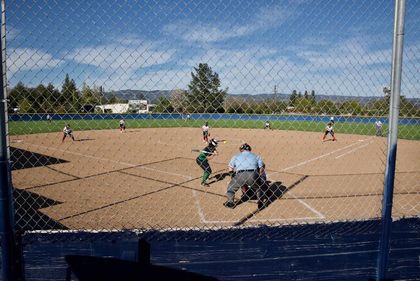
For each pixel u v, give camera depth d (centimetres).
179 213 629
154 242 277
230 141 2116
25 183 870
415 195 733
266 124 2803
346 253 297
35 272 268
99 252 273
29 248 267
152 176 980
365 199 718
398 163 1229
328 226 303
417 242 306
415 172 1033
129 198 729
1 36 242
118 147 1750
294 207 665
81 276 272
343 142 2016
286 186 847
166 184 873
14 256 258
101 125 2980
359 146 1800
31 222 562
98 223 567
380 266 297
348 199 720
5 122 243
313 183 881
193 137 2384
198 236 283
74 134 2541
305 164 1206
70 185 851
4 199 247
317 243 293
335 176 976
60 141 2047
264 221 584
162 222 579
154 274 278
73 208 651
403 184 859
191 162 1247
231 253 284
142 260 277
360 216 606
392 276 302
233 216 614
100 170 1071
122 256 275
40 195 744
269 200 714
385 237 294
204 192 788
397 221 305
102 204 681
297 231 296
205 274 282
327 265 295
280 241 289
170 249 278
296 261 291
